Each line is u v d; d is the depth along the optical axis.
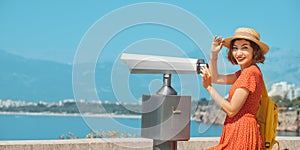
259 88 3.81
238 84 3.76
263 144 3.93
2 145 4.90
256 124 3.83
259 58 3.93
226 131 3.87
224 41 3.95
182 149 5.54
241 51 3.88
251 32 3.86
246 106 3.81
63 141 5.23
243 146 3.76
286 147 6.04
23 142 5.07
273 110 4.03
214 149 3.88
